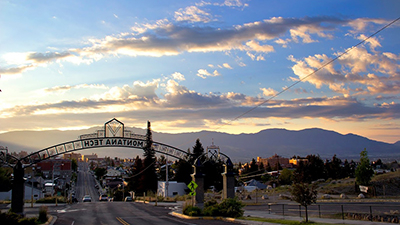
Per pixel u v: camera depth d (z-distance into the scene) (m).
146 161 93.94
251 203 49.72
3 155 31.08
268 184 105.38
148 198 64.69
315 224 23.48
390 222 25.20
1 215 23.95
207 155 34.88
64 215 34.47
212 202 34.34
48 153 33.38
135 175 97.94
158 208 45.09
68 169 160.50
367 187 57.00
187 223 27.02
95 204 56.19
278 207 42.66
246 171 127.44
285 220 26.52
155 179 93.81
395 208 35.69
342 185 66.88
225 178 33.62
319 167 104.38
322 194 59.53
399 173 66.81
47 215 29.72
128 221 28.83
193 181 34.25
